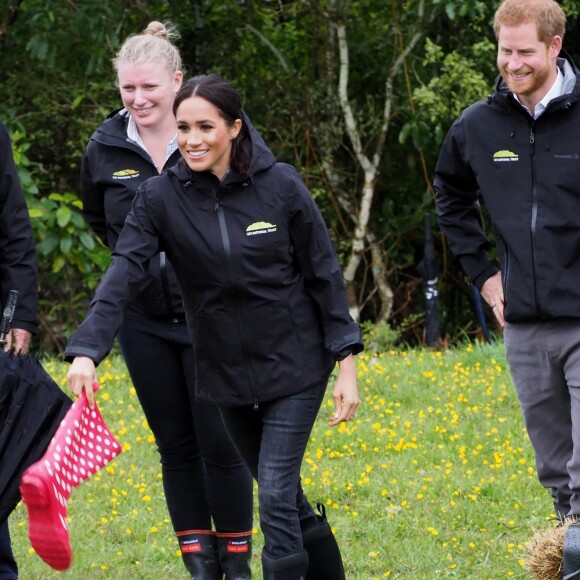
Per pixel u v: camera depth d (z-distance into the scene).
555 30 10.82
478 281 12.11
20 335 12.11
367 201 33.69
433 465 17.14
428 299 29.70
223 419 10.75
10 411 10.35
